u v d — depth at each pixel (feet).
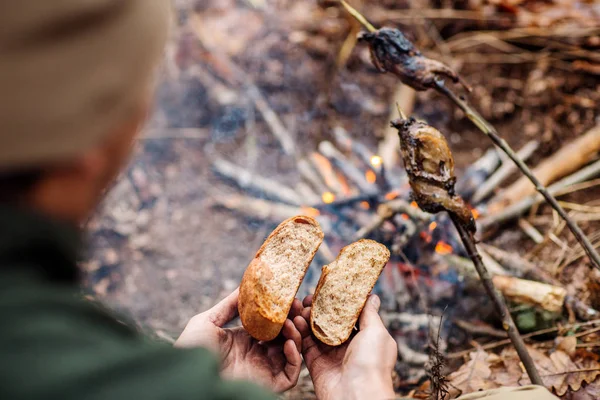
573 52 10.00
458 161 9.25
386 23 10.94
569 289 7.30
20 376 1.81
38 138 1.85
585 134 8.89
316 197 8.89
